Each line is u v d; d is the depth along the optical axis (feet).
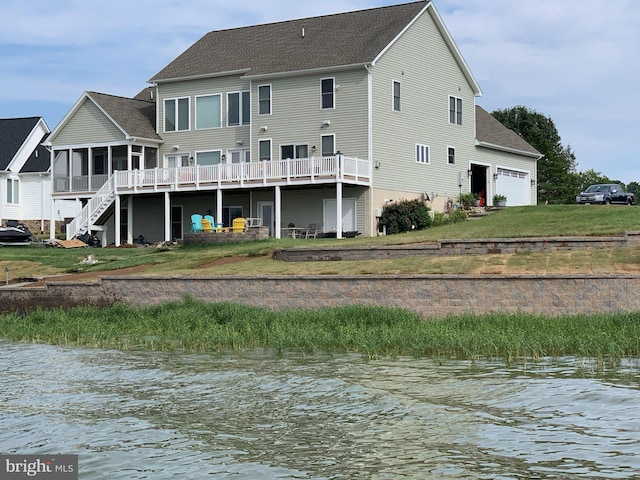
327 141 144.66
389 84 145.89
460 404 49.14
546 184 284.61
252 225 146.10
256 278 90.58
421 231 124.67
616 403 48.24
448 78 162.09
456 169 163.84
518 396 50.47
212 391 54.60
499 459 39.04
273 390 54.24
